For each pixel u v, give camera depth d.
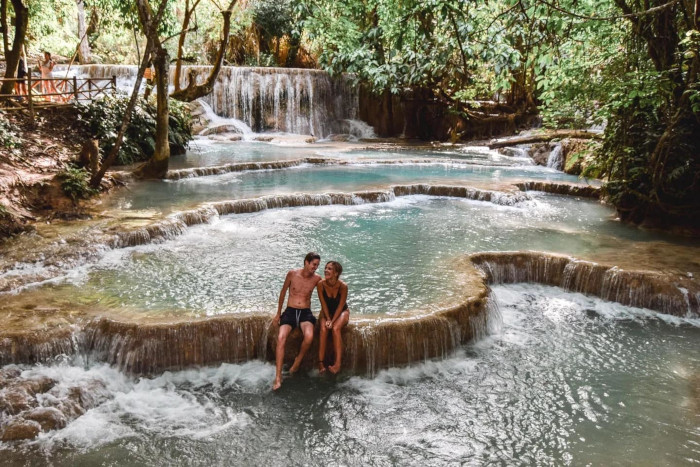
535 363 6.42
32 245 8.38
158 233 9.38
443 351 6.47
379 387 5.89
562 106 10.16
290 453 4.88
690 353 6.69
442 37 8.66
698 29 8.92
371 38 9.03
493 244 9.49
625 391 5.89
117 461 4.68
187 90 16.89
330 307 6.05
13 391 5.20
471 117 24.50
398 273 7.95
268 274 7.89
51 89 18.92
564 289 8.44
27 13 14.73
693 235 10.23
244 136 22.73
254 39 29.00
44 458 4.66
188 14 17.08
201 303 6.78
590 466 4.77
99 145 14.46
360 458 4.84
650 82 8.83
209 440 4.99
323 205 12.34
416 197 13.60
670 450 4.98
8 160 11.27
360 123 26.86
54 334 5.86
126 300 6.81
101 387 5.59
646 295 7.77
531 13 7.09
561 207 12.77
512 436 5.16
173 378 5.89
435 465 4.78
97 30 28.62
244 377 5.95
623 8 8.93
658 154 10.08
